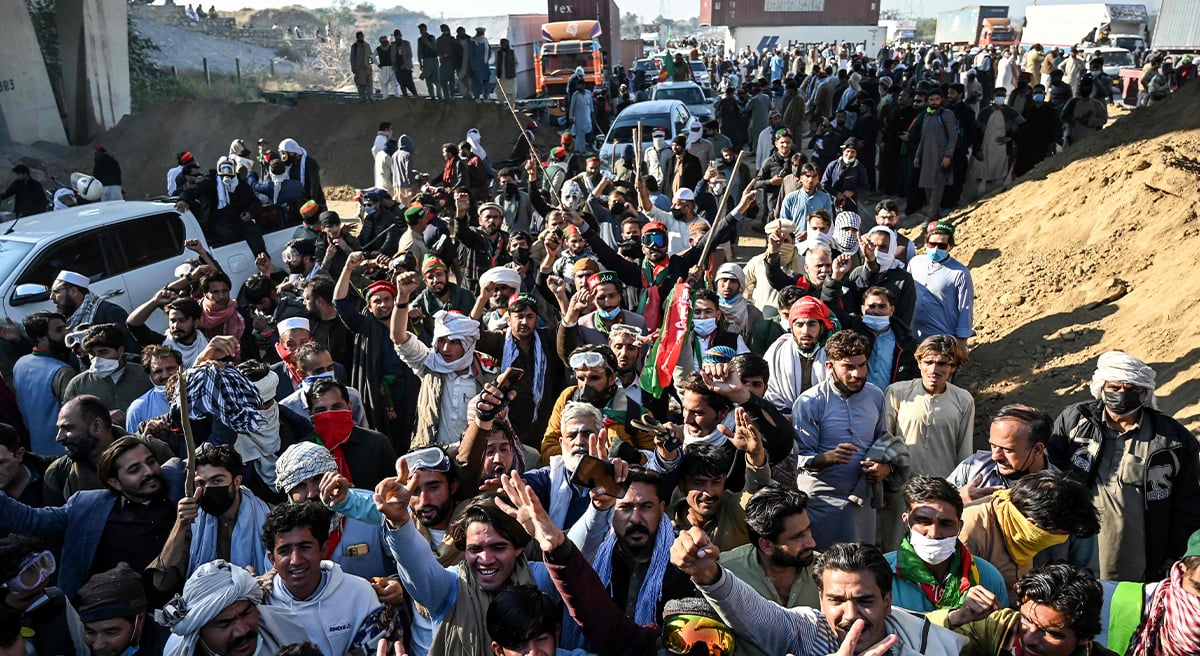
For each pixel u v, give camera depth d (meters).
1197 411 6.72
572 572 3.26
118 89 28.59
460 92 27.62
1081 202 10.98
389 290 6.74
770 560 3.75
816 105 23.25
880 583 3.02
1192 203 9.49
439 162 24.00
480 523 3.51
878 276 7.00
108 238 9.66
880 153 16.94
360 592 3.84
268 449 5.07
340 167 24.73
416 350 6.03
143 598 3.73
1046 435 4.36
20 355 7.07
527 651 3.11
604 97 25.58
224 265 11.01
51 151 26.28
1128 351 8.09
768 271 7.84
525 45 32.31
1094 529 3.85
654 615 3.74
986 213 13.07
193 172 16.23
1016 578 3.96
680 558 3.12
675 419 6.01
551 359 6.35
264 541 3.77
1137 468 4.62
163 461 4.80
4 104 25.72
